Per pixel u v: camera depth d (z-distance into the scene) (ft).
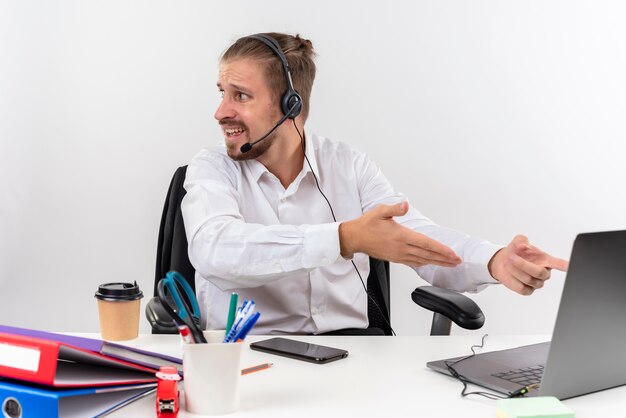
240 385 3.59
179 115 8.21
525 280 4.69
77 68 8.14
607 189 8.52
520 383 3.60
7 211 8.21
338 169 6.11
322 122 8.34
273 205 5.74
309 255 4.38
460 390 3.58
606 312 3.34
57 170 8.22
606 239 3.20
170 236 5.87
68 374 3.07
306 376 3.79
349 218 6.03
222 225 4.77
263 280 4.64
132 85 8.18
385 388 3.60
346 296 5.68
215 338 3.51
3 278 8.25
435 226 5.64
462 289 5.37
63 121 8.18
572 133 8.46
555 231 8.55
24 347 2.97
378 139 8.39
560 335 3.22
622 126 8.48
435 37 8.32
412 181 8.43
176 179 5.97
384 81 8.33
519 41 8.36
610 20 8.36
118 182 8.26
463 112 8.40
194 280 5.75
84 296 8.32
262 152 5.49
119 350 3.39
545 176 8.49
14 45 8.09
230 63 5.36
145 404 3.28
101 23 8.12
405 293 8.52
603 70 8.41
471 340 4.72
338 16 8.25
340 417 3.16
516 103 8.41
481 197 8.48
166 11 8.14
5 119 8.14
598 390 3.56
